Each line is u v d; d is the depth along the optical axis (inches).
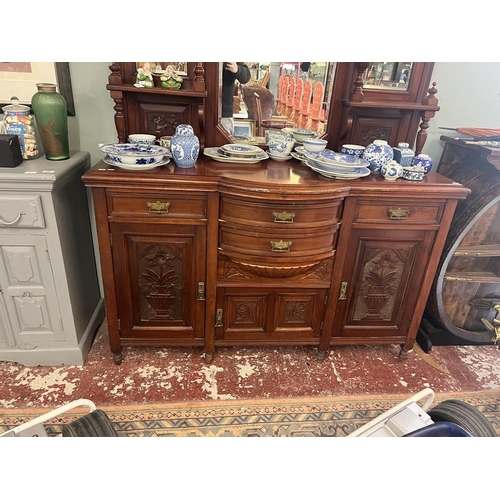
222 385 64.1
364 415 60.0
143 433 54.8
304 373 67.9
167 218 56.6
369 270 64.6
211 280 61.1
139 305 62.9
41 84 56.0
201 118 61.9
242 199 54.9
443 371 70.6
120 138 61.9
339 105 67.2
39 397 59.7
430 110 65.0
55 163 58.9
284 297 64.5
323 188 54.0
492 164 63.1
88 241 72.7
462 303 76.6
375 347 75.9
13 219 55.0
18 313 61.7
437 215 61.6
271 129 68.1
